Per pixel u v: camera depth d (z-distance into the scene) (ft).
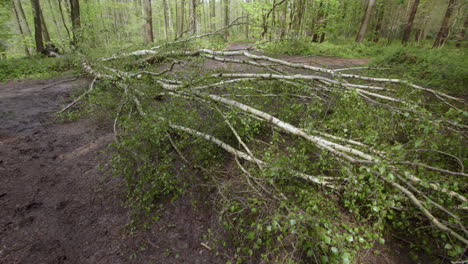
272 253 6.85
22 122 15.11
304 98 15.03
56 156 11.48
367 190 7.02
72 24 40.19
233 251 7.11
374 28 73.56
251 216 7.86
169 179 8.75
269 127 13.39
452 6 45.09
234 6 95.96
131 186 9.48
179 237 7.55
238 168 9.75
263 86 15.96
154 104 14.99
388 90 12.84
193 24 50.42
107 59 23.76
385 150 8.29
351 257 5.80
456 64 24.31
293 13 51.67
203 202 8.75
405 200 7.51
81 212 8.34
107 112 16.33
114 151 11.66
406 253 7.12
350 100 11.31
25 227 7.60
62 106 18.13
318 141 8.45
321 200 7.59
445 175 8.57
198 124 11.87
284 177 8.03
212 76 14.23
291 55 33.71
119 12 91.76
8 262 6.49
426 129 8.45
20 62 33.42
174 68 24.08
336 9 53.62
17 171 10.20
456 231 7.04
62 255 6.82
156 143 10.28
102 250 7.06
